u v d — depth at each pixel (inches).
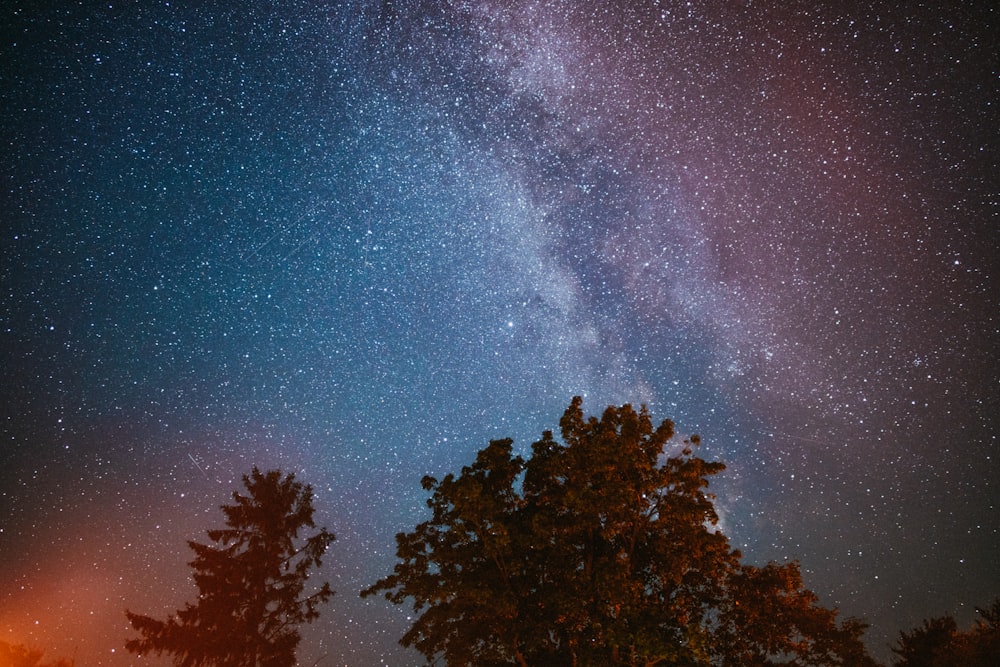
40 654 1006.4
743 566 625.6
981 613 832.3
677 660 498.0
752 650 599.8
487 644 586.2
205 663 830.5
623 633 471.8
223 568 893.8
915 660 944.3
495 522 522.6
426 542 581.3
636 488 529.3
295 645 872.3
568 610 495.8
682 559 513.7
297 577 924.0
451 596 557.0
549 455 610.9
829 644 604.4
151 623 836.0
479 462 597.0
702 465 535.8
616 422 558.6
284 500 974.4
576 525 531.8
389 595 567.8
